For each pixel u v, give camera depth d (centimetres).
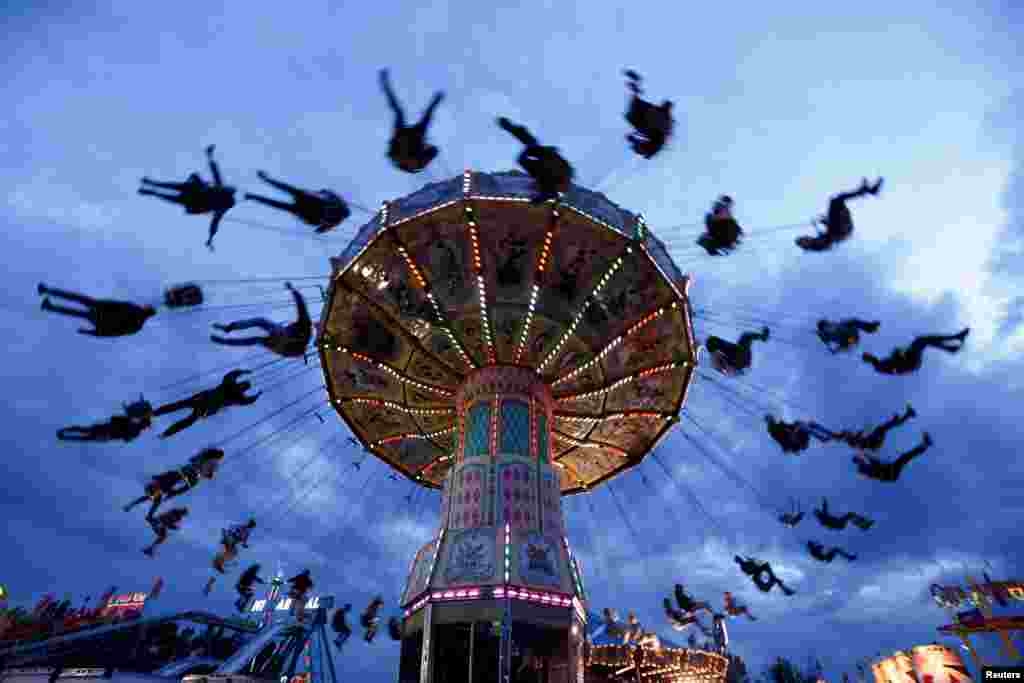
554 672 1484
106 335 1159
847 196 1342
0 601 3962
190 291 1257
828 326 1573
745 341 1644
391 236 1700
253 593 1866
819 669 5053
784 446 1697
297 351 1371
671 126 1173
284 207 1196
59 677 2820
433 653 1487
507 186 1655
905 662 2267
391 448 2348
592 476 2503
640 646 2483
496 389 1928
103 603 4875
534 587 1552
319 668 3825
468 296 1812
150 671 3784
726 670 2633
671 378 1995
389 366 1991
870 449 1561
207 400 1378
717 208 1445
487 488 1741
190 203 1123
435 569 1614
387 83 1114
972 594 2123
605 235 1692
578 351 1930
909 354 1427
